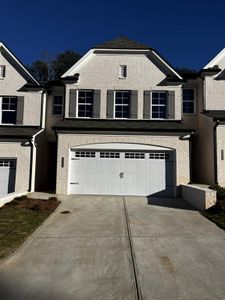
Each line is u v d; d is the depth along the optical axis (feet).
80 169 47.62
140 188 47.19
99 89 53.67
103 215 32.96
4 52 55.52
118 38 58.49
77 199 42.80
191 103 56.80
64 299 14.06
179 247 21.71
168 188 47.11
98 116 52.85
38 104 54.54
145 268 17.74
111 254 20.22
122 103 54.08
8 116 55.01
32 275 16.76
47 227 27.55
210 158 47.98
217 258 19.48
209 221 30.14
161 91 53.62
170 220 30.58
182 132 47.39
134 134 47.70
